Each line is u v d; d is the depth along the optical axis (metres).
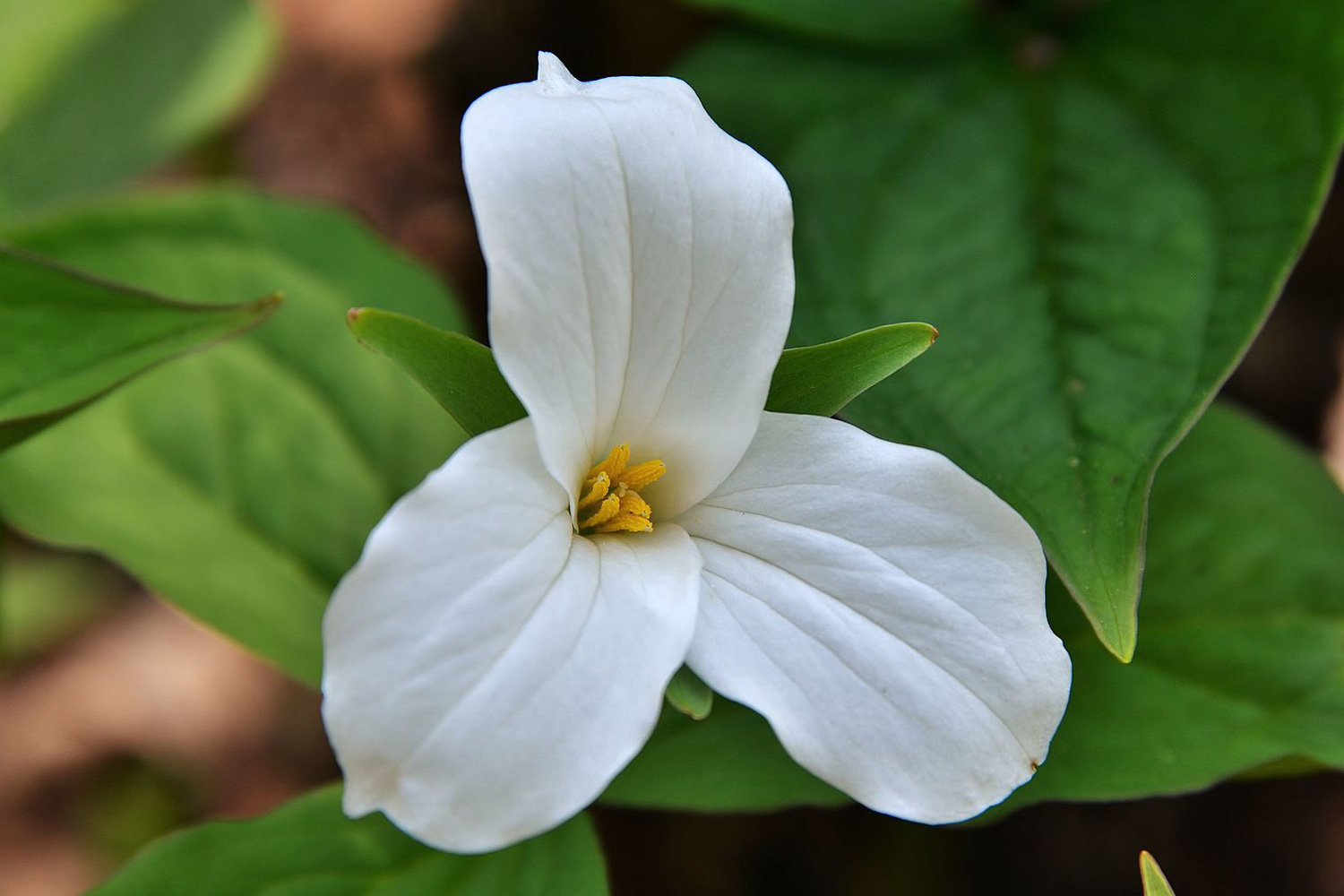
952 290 0.43
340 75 0.60
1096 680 0.42
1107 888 0.48
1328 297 0.49
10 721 0.59
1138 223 0.43
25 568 0.59
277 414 0.45
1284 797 0.47
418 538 0.35
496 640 0.35
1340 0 0.43
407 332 0.37
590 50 0.55
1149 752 0.41
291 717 0.58
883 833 0.48
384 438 0.46
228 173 0.59
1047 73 0.46
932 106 0.46
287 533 0.45
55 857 0.56
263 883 0.41
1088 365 0.41
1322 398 0.50
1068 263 0.43
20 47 0.54
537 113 0.36
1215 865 0.48
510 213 0.35
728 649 0.37
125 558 0.44
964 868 0.48
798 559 0.37
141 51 0.54
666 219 0.37
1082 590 0.39
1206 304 0.41
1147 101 0.45
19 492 0.44
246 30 0.53
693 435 0.38
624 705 0.36
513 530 0.36
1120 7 0.46
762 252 0.37
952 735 0.37
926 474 0.37
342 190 0.60
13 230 0.46
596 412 0.37
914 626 0.37
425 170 0.59
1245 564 0.43
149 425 0.45
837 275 0.44
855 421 0.41
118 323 0.40
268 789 0.57
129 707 0.59
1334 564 0.43
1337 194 0.48
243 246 0.47
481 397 0.37
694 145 0.37
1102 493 0.40
